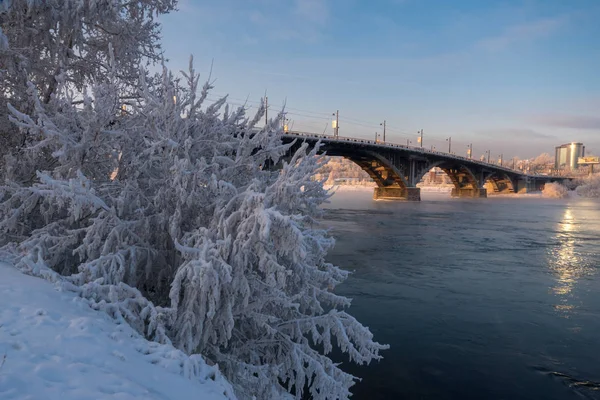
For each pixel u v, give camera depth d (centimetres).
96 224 539
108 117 606
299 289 649
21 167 711
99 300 482
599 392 864
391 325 1234
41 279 491
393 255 2391
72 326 380
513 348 1076
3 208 576
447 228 3750
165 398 309
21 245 563
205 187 605
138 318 472
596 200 9950
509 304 1462
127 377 321
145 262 615
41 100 778
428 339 1126
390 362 975
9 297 413
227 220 526
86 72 909
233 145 689
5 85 768
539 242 2945
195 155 662
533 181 14025
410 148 7819
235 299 567
